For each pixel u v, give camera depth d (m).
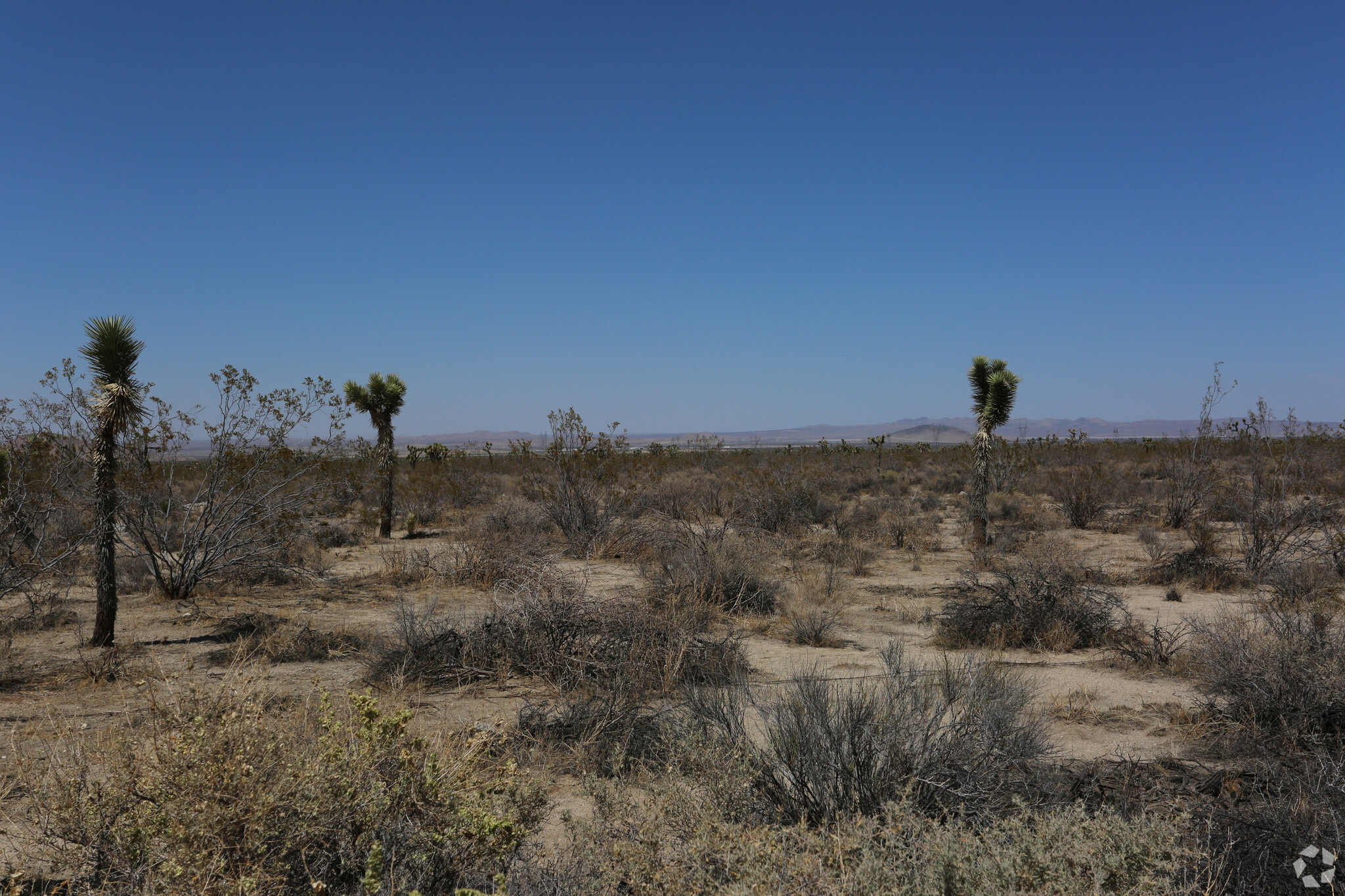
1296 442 18.30
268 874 2.92
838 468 38.66
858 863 3.14
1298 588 11.30
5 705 6.62
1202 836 3.93
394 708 6.38
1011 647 9.46
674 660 7.71
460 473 29.77
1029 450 36.06
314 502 13.71
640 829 3.58
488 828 3.20
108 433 9.22
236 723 3.32
